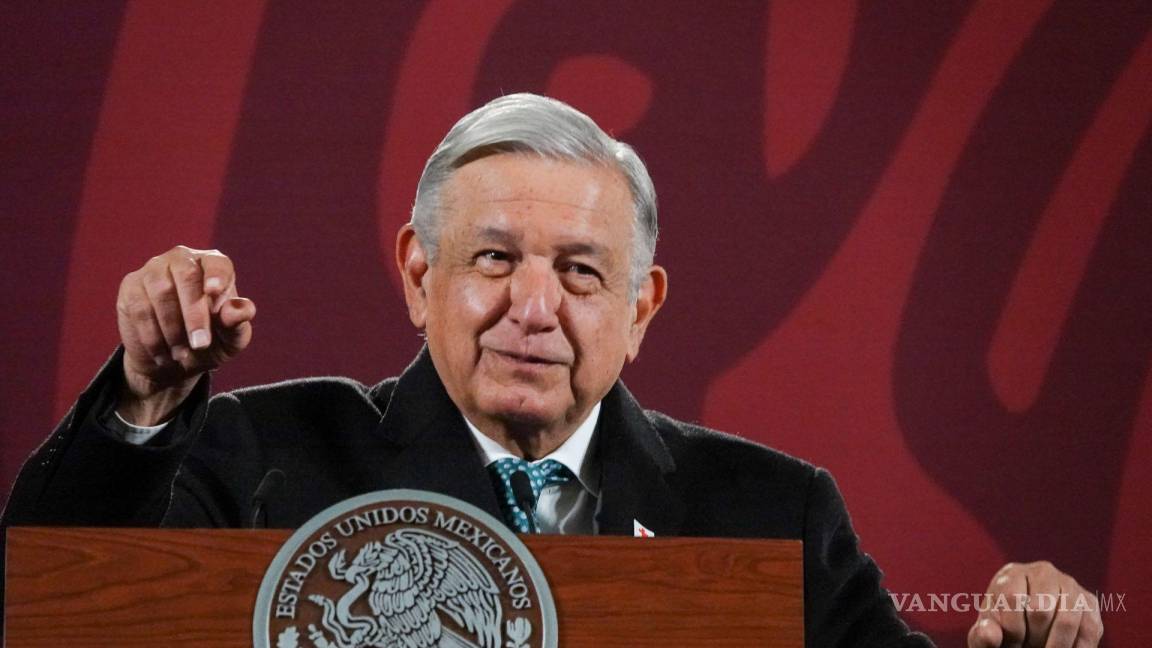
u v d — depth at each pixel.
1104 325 13.96
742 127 13.66
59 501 6.18
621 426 7.82
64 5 12.81
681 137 13.57
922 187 13.87
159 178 12.84
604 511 7.53
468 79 13.28
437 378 7.81
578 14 13.48
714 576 5.38
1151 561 13.83
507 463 7.55
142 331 5.95
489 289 7.24
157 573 5.11
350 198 13.08
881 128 13.86
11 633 5.02
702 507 8.09
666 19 13.62
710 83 13.63
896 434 13.62
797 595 5.43
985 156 13.98
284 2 13.11
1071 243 13.99
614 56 13.51
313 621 5.13
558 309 7.22
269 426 7.91
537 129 7.28
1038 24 14.12
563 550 5.31
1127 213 14.08
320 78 13.11
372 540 5.22
